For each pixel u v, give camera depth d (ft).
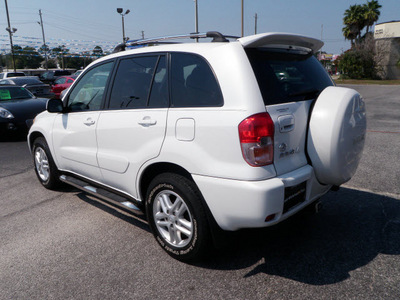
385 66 133.08
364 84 106.01
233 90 8.04
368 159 18.81
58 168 14.56
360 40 149.38
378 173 16.31
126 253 10.11
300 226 11.27
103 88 11.57
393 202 12.92
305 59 10.16
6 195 15.55
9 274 9.31
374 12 148.97
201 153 8.33
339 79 140.56
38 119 15.38
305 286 8.21
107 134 10.98
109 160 10.98
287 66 9.27
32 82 52.70
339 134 8.47
